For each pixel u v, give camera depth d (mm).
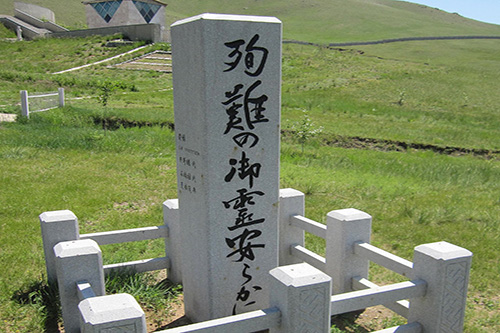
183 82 4207
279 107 4324
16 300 4789
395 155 16453
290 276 3221
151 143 14102
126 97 26484
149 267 5348
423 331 4008
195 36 3904
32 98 18094
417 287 3867
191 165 4277
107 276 5074
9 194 8414
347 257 4840
